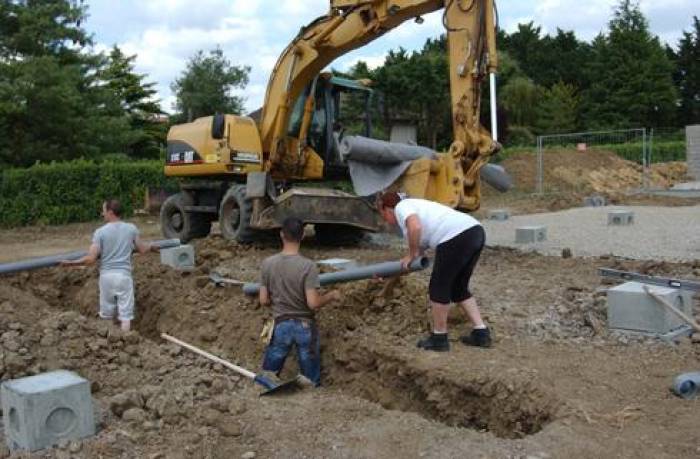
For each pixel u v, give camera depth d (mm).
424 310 7027
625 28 54406
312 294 6137
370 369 6367
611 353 6016
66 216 21828
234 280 8781
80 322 6695
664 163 33688
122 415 4949
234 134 12258
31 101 25953
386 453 4340
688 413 4703
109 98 30234
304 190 11453
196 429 4715
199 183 13867
